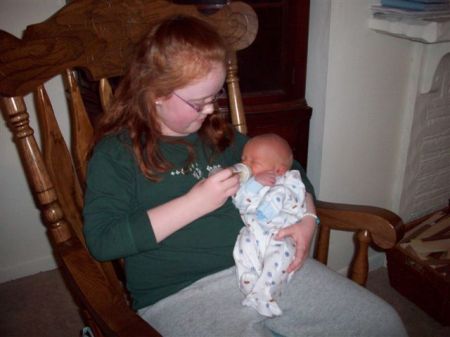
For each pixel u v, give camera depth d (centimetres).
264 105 133
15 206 156
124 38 81
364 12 124
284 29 128
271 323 81
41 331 140
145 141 80
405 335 78
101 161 77
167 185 82
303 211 89
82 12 76
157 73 73
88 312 71
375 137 145
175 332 74
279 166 89
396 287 157
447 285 134
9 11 129
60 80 142
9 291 159
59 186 81
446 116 152
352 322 78
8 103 73
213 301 80
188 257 83
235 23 96
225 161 94
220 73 74
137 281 84
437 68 136
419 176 158
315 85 134
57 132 81
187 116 75
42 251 168
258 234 84
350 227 90
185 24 75
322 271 88
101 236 71
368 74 133
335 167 143
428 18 114
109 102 86
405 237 152
